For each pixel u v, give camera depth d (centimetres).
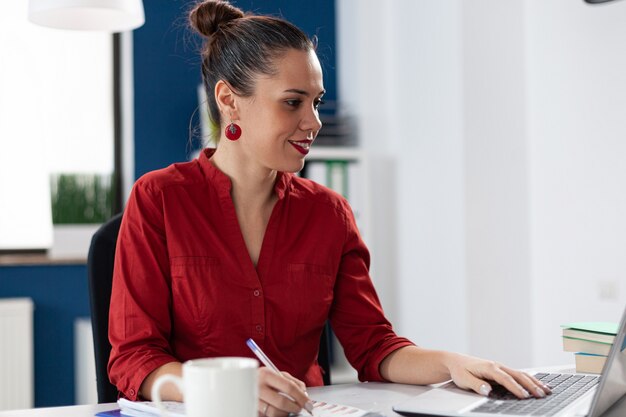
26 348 358
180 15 387
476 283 325
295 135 151
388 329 161
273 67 149
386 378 152
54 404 376
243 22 155
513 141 331
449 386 134
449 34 332
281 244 158
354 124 387
